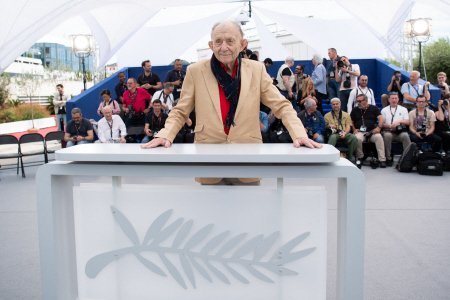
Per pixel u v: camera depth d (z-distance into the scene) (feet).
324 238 5.20
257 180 6.66
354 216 4.92
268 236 5.22
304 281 5.27
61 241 5.53
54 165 5.22
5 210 14.83
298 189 5.24
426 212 13.41
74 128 23.68
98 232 5.56
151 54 44.42
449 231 11.36
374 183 18.40
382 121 22.57
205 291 5.41
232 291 5.37
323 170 4.91
